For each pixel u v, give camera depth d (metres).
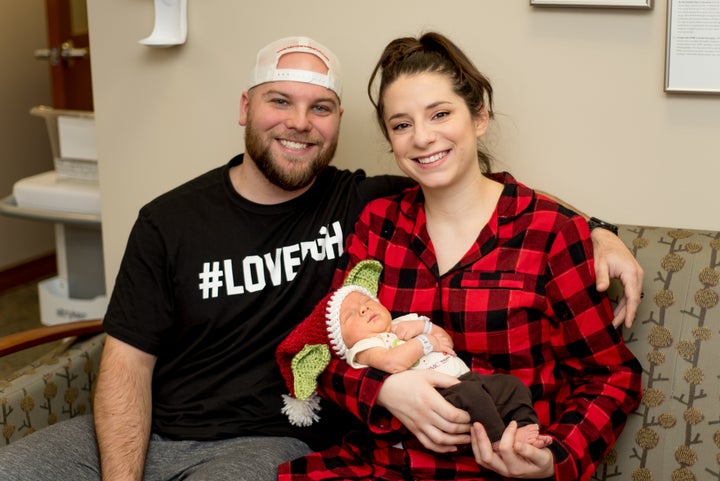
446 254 1.50
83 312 2.90
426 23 1.84
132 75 2.12
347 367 1.47
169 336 1.65
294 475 1.42
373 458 1.46
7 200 2.76
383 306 1.48
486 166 1.71
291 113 1.57
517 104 1.80
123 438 1.55
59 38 2.95
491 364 1.45
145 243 1.62
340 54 1.93
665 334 1.51
